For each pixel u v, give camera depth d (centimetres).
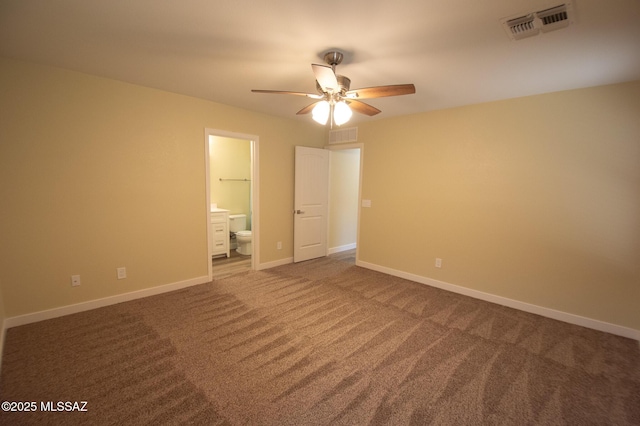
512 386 191
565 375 203
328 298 329
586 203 269
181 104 326
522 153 300
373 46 198
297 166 456
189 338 238
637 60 209
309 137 478
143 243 314
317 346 232
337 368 205
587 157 266
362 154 446
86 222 277
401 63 224
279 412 164
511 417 166
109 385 183
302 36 188
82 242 277
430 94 297
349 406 170
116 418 158
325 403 172
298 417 161
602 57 206
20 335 236
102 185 283
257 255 430
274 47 204
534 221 297
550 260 290
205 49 210
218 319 273
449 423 160
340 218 565
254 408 167
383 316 287
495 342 244
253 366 205
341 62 223
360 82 267
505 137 310
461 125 340
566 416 167
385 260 426
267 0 150
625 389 191
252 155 409
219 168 547
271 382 189
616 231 257
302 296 333
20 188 244
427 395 181
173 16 168
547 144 286
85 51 216
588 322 272
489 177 323
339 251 567
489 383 193
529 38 183
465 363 214
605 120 257
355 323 271
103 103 276
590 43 187
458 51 203
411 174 389
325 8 157
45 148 252
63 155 261
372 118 417
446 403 175
